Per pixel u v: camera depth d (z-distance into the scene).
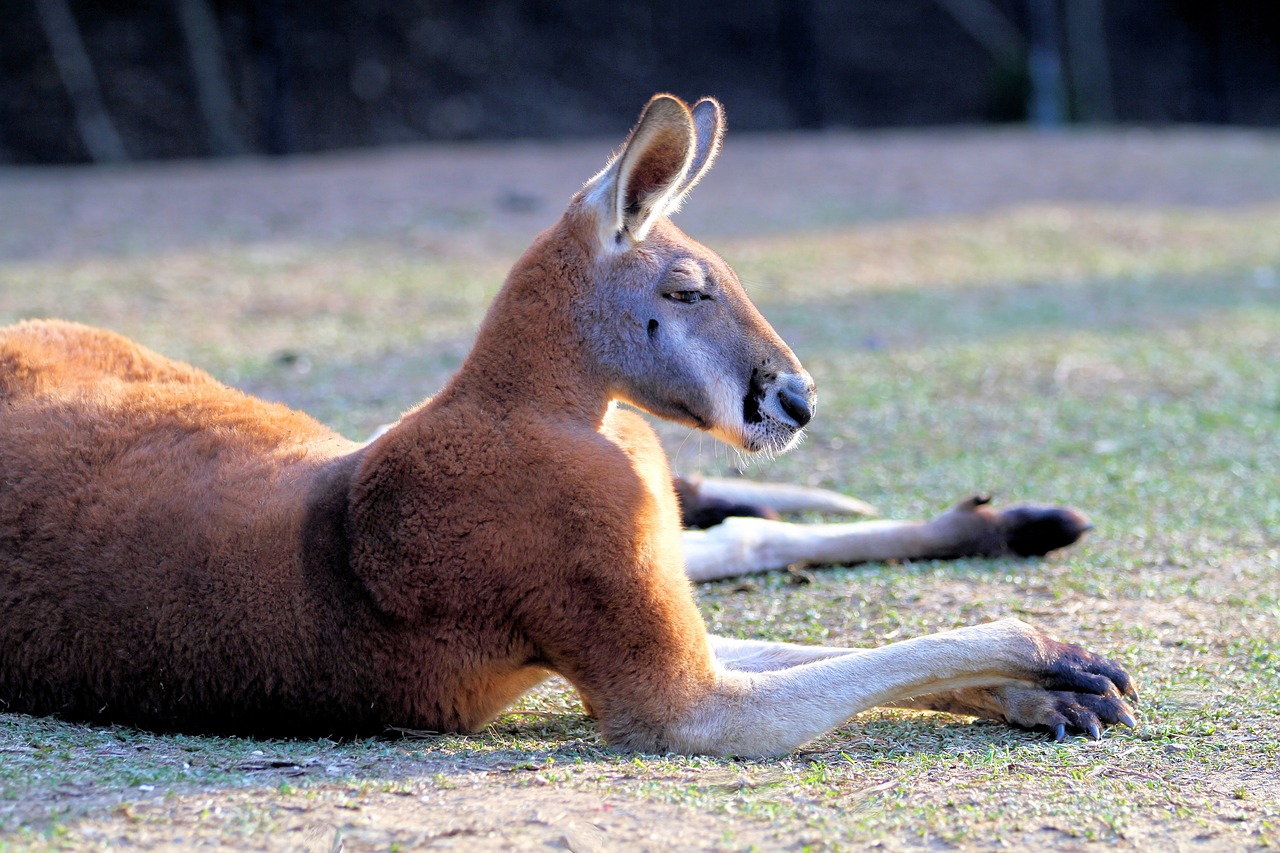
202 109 36.38
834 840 5.24
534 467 6.44
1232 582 9.00
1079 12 48.19
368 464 6.53
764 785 5.87
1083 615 8.39
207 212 23.80
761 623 8.41
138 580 6.39
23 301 17.56
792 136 38.09
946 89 45.97
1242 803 5.74
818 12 46.31
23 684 6.54
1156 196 27.58
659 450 7.26
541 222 24.00
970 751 6.40
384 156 30.95
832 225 24.09
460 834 5.18
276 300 18.52
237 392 7.52
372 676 6.43
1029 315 18.48
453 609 6.40
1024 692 6.81
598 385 6.98
